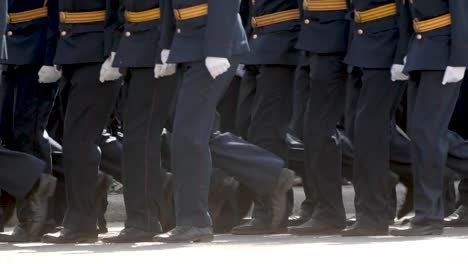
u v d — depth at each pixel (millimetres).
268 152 33219
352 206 43469
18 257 25266
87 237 30500
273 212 33406
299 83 35375
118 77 29859
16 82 32156
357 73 32906
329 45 33000
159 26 29234
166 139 33031
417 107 31391
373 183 32156
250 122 35531
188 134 28469
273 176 33062
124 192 30109
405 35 31359
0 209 32875
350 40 32344
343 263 22219
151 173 29969
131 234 29875
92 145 30422
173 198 32406
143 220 30000
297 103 35438
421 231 31562
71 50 30000
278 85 34406
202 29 28469
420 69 30797
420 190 31609
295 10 34438
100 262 23219
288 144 36000
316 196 33594
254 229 33500
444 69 30812
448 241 29250
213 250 25984
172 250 26297
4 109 32312
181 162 28609
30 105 32094
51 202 33031
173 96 29938
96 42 29938
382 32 31719
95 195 30672
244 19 35719
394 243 28484
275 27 34375
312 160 33531
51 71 31047
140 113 29797
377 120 31984
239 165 32875
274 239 31438
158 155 30047
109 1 29656
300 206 39938
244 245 27984
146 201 29969
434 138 31328
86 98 30141
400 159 35500
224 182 33688
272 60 34156
